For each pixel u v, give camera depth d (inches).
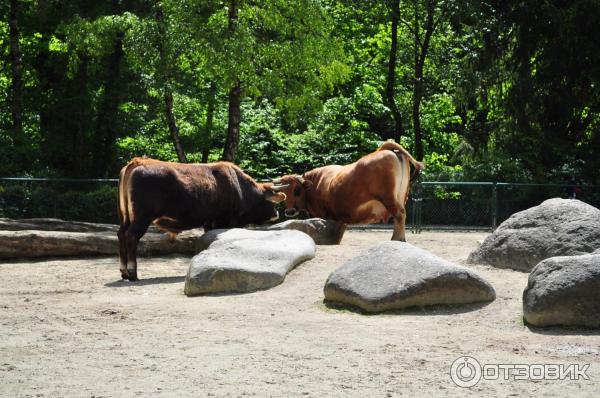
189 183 602.9
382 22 1406.3
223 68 915.4
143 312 437.4
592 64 1205.1
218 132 1301.7
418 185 1032.2
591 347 346.3
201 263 497.7
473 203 1057.5
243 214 652.1
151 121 1306.6
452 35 1379.2
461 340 362.6
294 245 538.9
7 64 1334.9
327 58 997.2
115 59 1248.8
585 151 1259.2
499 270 494.6
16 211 972.6
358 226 1007.6
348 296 432.5
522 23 1229.1
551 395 274.7
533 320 385.1
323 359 327.0
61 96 1277.1
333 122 1370.6
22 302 478.6
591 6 1175.0
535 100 1235.2
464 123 1569.9
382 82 1492.4
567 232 482.0
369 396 273.0
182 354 337.4
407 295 421.1
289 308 440.1
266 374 303.0
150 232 727.1
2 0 1264.8
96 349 348.8
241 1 948.6
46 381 294.5
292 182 715.4
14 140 1188.5
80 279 573.9
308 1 972.6
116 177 1326.3
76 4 1203.9
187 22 931.3
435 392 278.2
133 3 1189.1
